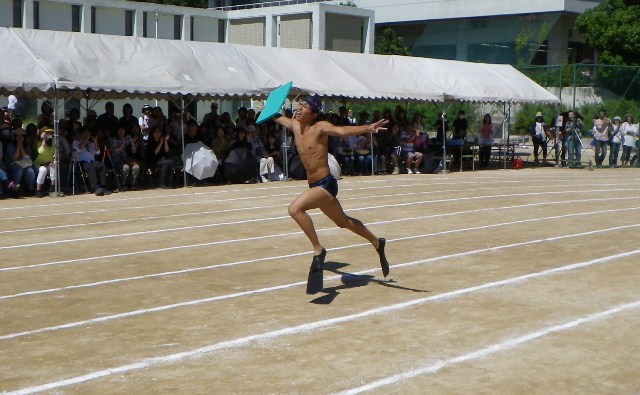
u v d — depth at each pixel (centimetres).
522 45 5641
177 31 4941
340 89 2205
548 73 3180
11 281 937
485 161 2769
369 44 5209
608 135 2761
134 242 1198
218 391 577
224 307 815
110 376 611
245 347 681
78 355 663
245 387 584
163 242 1198
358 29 5166
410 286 908
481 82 2627
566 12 5472
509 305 820
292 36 5028
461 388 582
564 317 775
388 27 6544
